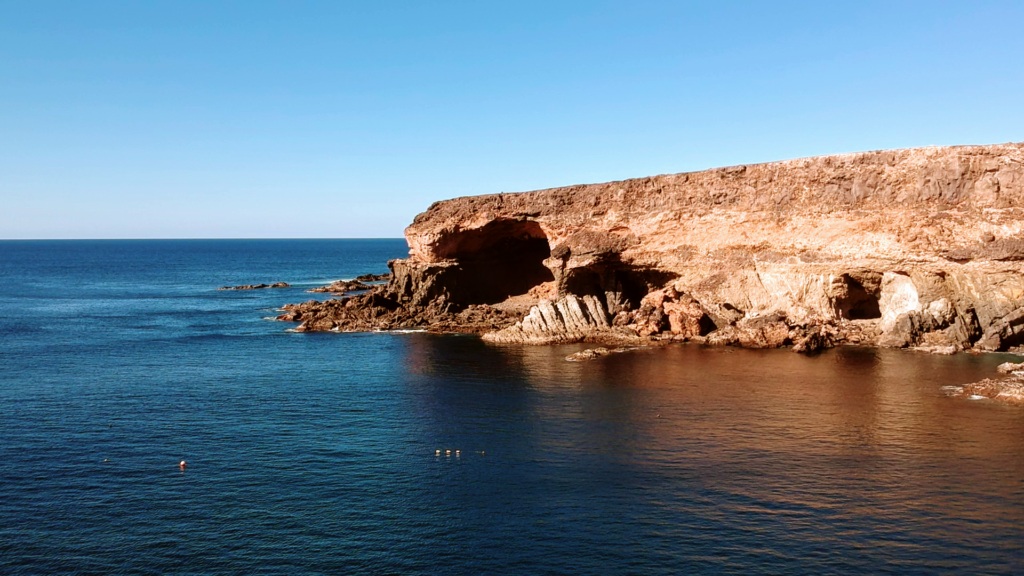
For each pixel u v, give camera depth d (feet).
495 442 151.64
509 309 334.65
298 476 134.21
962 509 115.55
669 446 147.02
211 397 192.54
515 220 321.32
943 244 230.68
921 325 241.14
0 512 119.85
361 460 142.10
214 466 139.74
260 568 101.60
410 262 350.23
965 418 161.38
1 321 354.13
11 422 169.37
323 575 99.60
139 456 145.69
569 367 225.35
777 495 121.90
